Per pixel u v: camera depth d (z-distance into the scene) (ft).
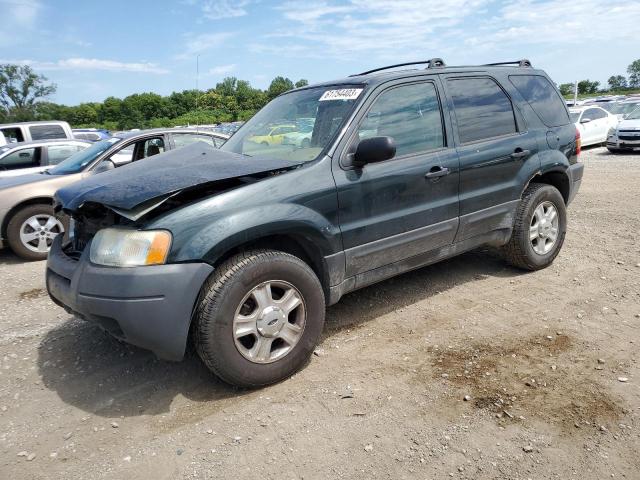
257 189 10.26
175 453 8.57
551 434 8.57
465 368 10.75
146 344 9.33
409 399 9.75
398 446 8.48
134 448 8.75
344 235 11.35
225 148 13.93
